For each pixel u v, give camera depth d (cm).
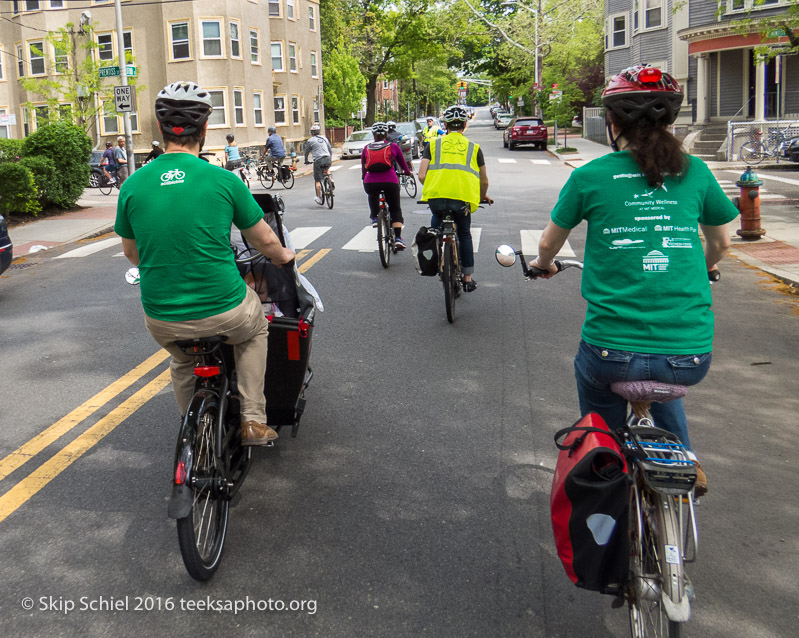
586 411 314
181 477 325
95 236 1586
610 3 4112
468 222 795
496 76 7031
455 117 777
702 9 3409
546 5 4944
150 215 341
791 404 558
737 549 370
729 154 2745
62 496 432
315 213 1712
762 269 1008
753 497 422
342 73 4919
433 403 564
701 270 283
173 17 3512
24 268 1209
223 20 3506
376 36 5628
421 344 707
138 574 357
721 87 3219
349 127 5741
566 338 720
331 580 350
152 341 743
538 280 970
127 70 2245
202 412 354
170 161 347
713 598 333
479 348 692
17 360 696
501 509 411
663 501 258
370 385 603
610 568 256
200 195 342
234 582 350
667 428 305
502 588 342
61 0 3653
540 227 1396
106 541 385
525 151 3984
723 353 676
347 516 406
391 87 9719
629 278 281
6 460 480
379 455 479
